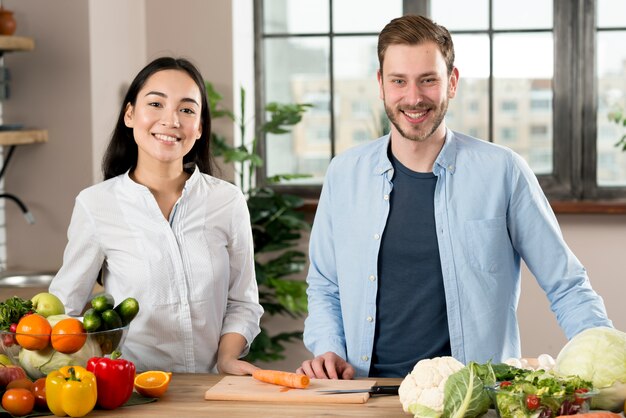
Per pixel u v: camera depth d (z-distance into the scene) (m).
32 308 2.20
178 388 2.24
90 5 4.11
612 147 4.78
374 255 2.51
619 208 4.59
